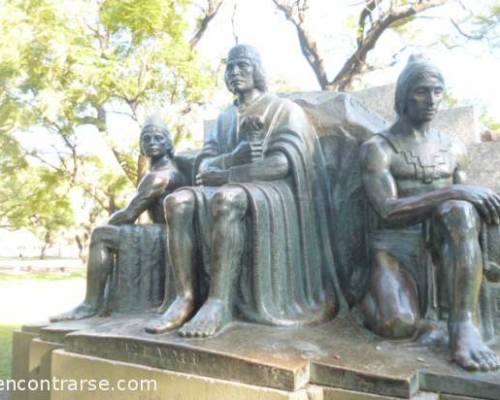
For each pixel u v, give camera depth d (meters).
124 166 11.42
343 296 3.63
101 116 10.43
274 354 2.65
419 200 2.96
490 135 4.19
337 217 3.81
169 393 2.72
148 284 3.96
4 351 6.03
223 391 2.57
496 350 2.77
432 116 3.17
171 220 3.30
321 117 4.01
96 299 3.95
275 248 3.27
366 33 10.46
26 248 40.28
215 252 3.12
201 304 3.30
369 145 3.26
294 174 3.49
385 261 3.12
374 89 4.35
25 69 8.95
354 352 2.72
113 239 3.99
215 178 3.57
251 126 3.52
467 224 2.75
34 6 8.80
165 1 9.20
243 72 3.76
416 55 3.28
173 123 9.91
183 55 9.48
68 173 12.01
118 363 2.91
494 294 3.06
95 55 9.06
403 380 2.36
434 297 2.98
